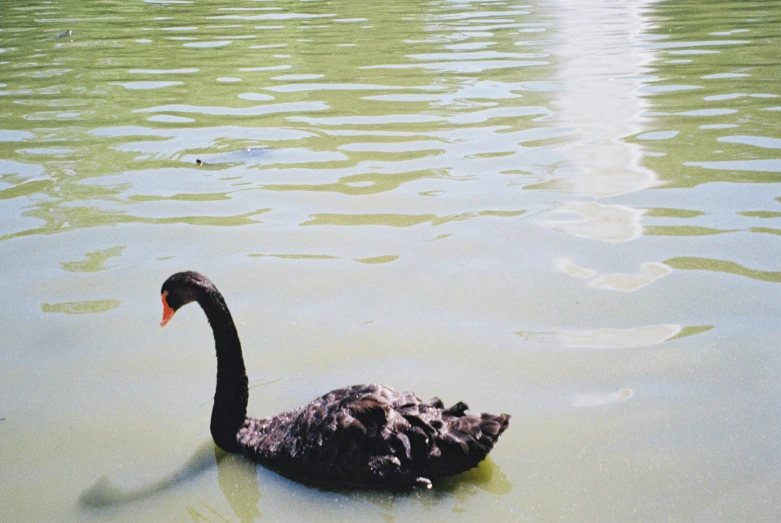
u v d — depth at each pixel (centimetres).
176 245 745
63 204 835
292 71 1341
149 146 1007
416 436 424
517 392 532
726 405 511
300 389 540
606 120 1047
